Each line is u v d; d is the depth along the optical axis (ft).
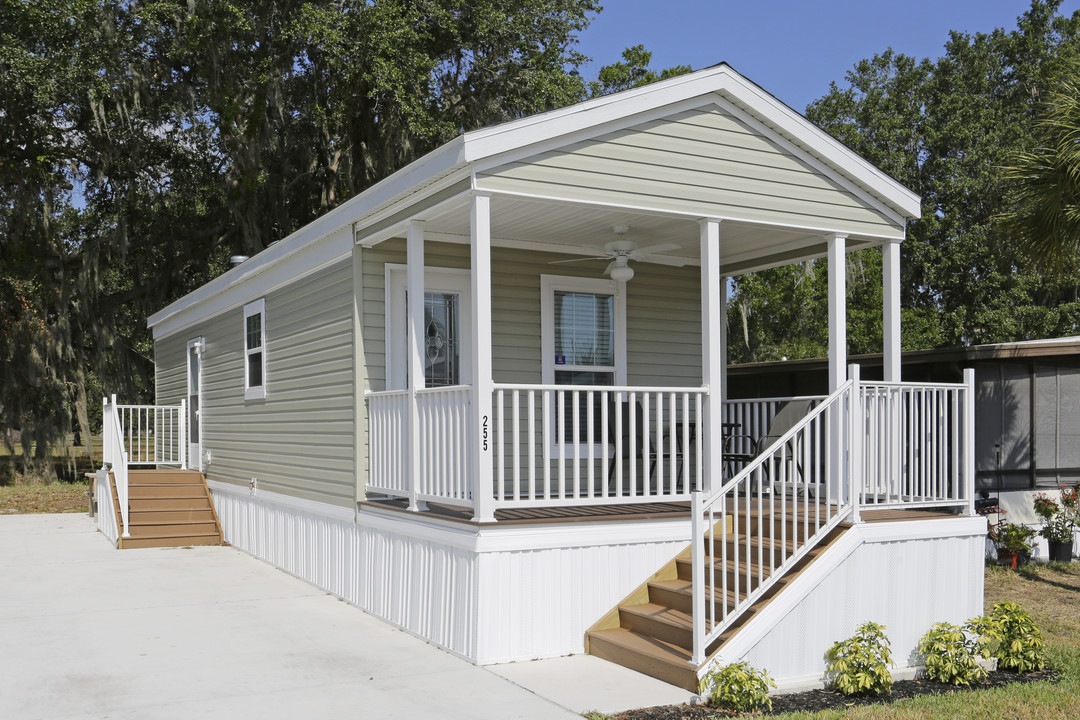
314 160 75.15
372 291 28.53
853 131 91.35
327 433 30.55
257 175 69.15
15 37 64.03
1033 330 84.12
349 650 22.54
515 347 30.91
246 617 26.50
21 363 67.36
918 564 22.44
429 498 23.63
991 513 36.27
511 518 22.09
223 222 76.02
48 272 69.15
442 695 18.66
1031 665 22.31
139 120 69.67
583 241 30.35
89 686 19.31
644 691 19.01
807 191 25.77
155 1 67.05
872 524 21.81
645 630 21.58
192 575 33.91
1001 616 22.71
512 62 73.72
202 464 46.83
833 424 25.55
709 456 23.88
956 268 86.17
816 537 21.17
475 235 21.66
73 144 71.15
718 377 24.14
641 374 33.37
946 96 92.07
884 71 97.04
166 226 74.84
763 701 18.37
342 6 68.44
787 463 30.17
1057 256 30.91
